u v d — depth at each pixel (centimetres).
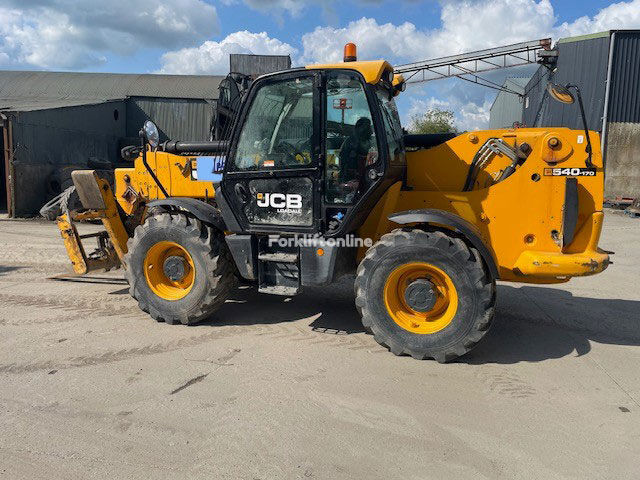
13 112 1336
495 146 418
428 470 251
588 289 629
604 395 337
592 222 394
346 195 416
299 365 378
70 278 639
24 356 388
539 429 292
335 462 257
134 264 474
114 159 2003
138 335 439
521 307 547
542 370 377
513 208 410
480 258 376
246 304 541
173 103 2172
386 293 394
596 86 1734
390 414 306
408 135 496
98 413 302
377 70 396
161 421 293
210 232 453
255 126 436
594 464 258
